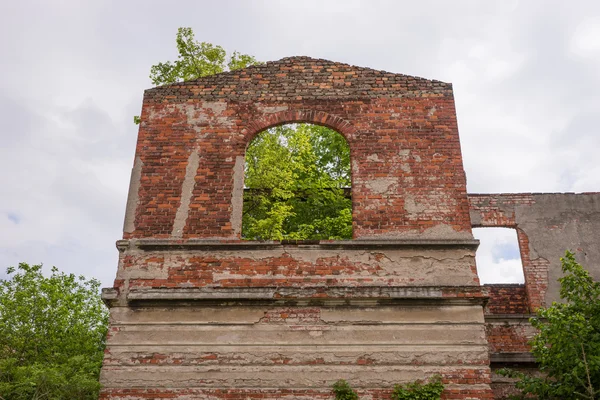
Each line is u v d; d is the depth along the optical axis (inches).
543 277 498.9
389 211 372.5
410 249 358.0
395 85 419.2
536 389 343.9
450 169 386.6
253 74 427.8
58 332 705.6
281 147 660.1
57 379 472.4
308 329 335.9
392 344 331.3
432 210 372.8
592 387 324.8
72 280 768.3
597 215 522.3
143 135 402.0
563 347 332.8
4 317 681.0
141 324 338.3
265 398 320.5
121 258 357.7
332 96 415.5
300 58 436.1
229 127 405.1
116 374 326.3
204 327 337.4
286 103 413.7
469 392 319.6
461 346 330.3
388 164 388.2
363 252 356.8
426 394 315.0
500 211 524.4
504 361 429.4
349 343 331.6
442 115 406.6
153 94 418.0
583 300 357.1
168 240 361.4
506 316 462.9
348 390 317.7
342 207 733.3
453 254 356.8
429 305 340.8
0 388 463.2
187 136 401.7
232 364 328.5
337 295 339.3
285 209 600.1
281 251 358.3
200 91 419.2
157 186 383.6
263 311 341.1
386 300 340.5
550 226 518.3
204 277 350.6
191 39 708.7
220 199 379.2
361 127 402.3
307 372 325.7
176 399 320.5
